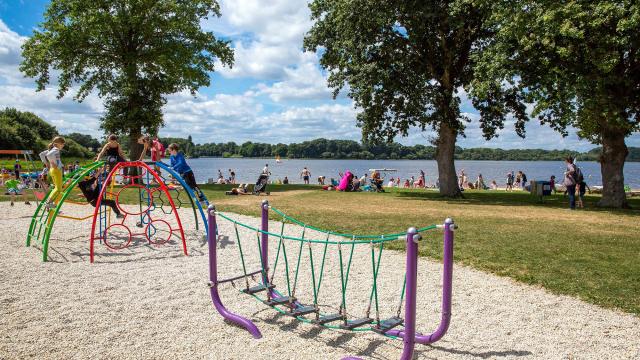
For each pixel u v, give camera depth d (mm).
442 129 24094
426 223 12672
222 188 26672
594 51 16312
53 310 5578
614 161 18922
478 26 22500
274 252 9164
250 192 23938
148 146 11016
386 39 22266
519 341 4930
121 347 4586
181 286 6711
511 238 10500
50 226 8156
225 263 8164
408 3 20609
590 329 5277
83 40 28688
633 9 15133
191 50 31297
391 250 9344
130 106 30906
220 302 5574
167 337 4875
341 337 5012
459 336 5043
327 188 28812
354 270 7801
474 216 14789
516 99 23953
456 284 7031
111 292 6344
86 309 5641
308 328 5258
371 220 13281
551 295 6512
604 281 7043
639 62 17203
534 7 17688
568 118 17688
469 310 5883
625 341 4945
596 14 15852
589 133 20844
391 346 4785
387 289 6711
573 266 7918
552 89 17906
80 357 4340
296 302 5617
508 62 18250
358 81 21781
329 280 7168
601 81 16328
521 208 17828
